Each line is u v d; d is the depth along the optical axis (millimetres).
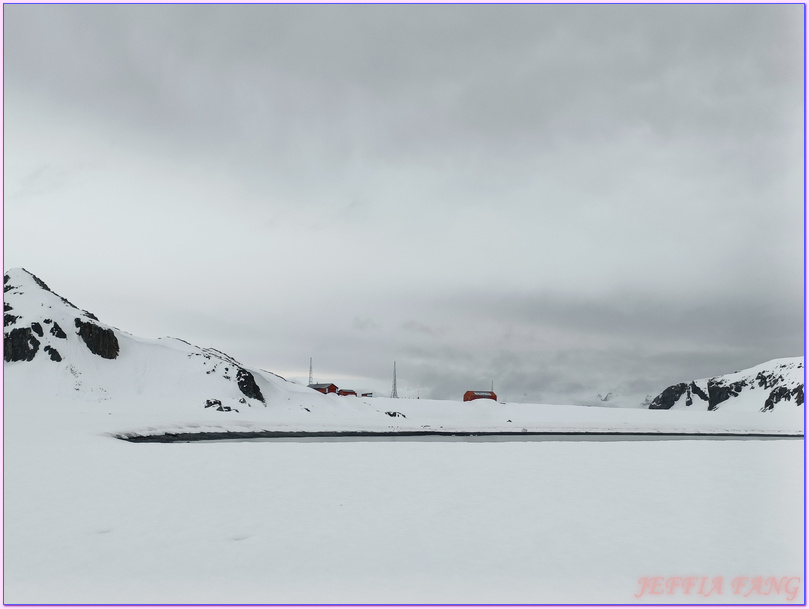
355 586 14711
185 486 26062
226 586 14656
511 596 14180
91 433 54500
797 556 17266
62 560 16391
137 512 21391
